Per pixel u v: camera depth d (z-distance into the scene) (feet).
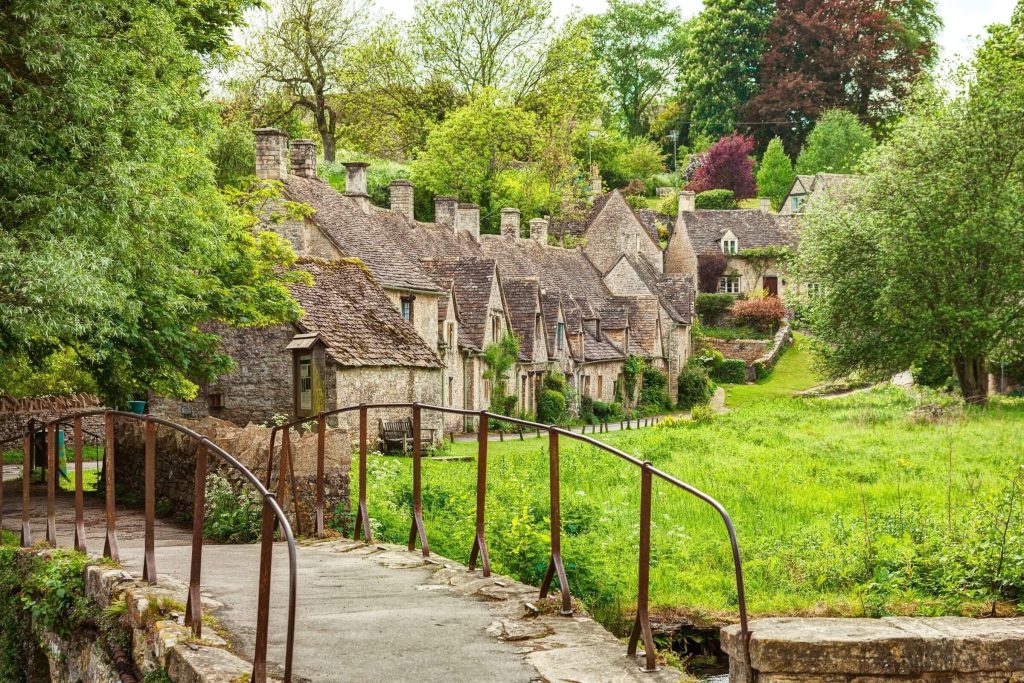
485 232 246.27
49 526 38.81
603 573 45.42
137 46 60.18
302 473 44.93
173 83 63.57
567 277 225.35
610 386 210.18
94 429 108.27
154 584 29.91
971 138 126.11
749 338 268.00
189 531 46.83
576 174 273.54
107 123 55.72
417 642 24.62
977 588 38.96
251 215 83.30
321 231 132.16
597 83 273.54
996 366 158.30
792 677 20.53
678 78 416.46
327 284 113.80
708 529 55.47
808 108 370.12
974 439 90.43
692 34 402.52
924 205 126.41
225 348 104.73
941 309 128.26
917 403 141.08
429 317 138.72
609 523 55.42
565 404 180.96
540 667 22.57
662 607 41.93
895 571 42.68
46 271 50.96
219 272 77.15
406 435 109.19
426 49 254.27
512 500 57.47
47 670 37.17
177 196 62.03
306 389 102.53
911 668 20.58
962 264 128.47
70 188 54.54
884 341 136.67
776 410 137.59
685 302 255.29
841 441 91.20
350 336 107.34
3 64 54.60
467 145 242.58
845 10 371.97
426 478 67.97
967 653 20.77
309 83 254.88
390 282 129.39
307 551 38.83
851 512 57.77
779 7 385.50
